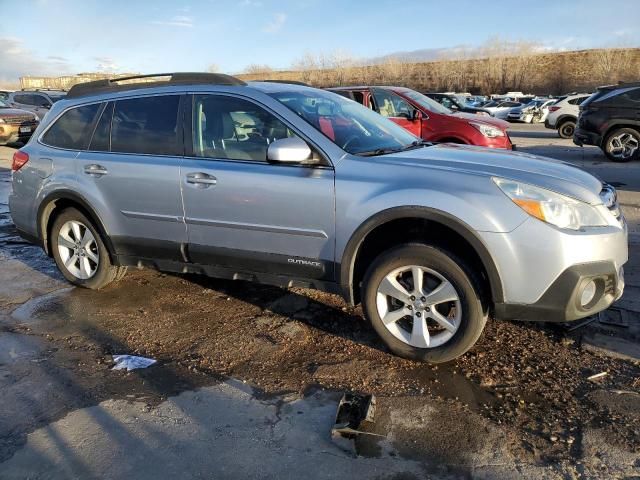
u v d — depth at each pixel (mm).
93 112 4551
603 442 2670
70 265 4848
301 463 2580
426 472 2500
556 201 3082
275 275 3832
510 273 3109
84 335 3977
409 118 9172
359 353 3627
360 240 3395
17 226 5078
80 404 3092
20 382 3334
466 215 3109
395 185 3307
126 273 5133
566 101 19047
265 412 2992
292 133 3682
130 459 2629
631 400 3006
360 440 2725
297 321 4133
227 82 4051
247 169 3744
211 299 4586
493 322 3992
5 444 2748
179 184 3986
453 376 3312
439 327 3488
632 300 4242
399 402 3051
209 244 3986
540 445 2666
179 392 3205
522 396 3084
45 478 2512
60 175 4594
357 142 3760
